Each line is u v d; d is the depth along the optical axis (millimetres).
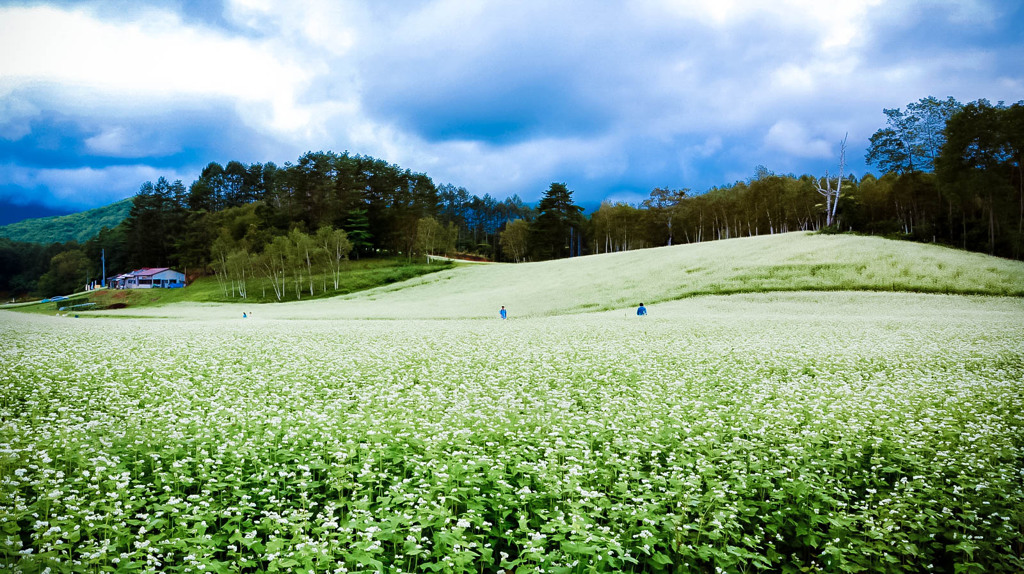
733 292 44156
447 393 12875
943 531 6188
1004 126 51969
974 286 39875
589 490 6988
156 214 135625
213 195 156750
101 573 4867
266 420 9727
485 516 6973
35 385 12680
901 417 10250
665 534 6137
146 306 89125
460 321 39031
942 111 69438
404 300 66438
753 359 18062
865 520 6340
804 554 6418
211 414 9891
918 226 57188
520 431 9289
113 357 17234
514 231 133500
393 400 11688
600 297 48375
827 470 7754
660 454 8727
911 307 35781
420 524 6113
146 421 9523
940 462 7930
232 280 92875
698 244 72500
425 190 137125
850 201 69500
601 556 5320
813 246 55406
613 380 14523
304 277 93812
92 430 8719
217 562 5254
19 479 6762
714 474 7473
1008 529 6090
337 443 8102
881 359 17625
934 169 61969
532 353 19453
